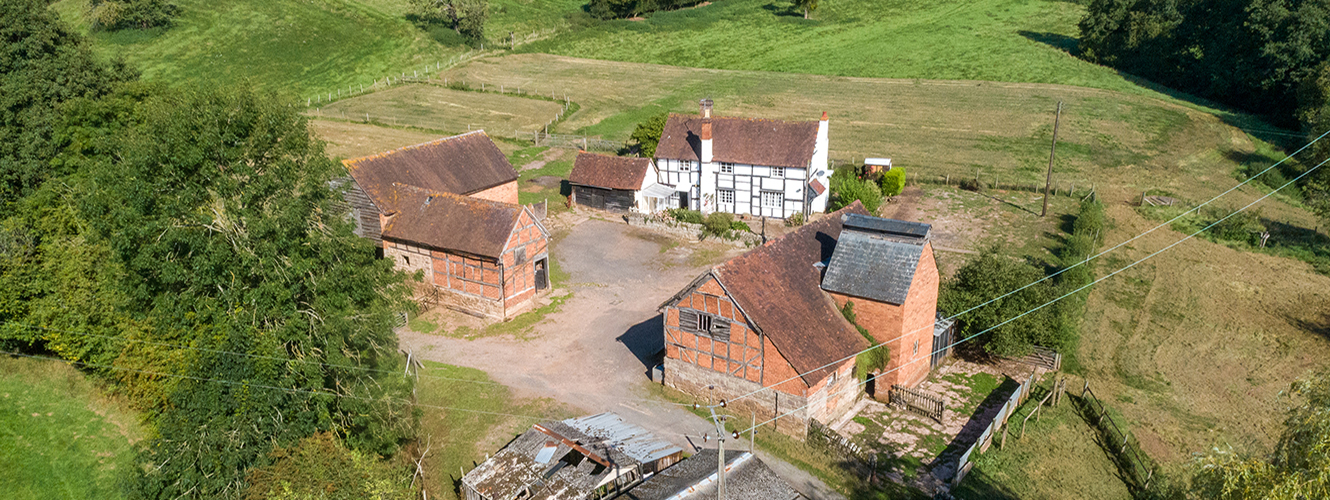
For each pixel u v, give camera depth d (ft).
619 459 94.43
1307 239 192.65
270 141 105.19
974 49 364.79
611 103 306.14
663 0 429.79
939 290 137.59
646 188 205.46
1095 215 189.06
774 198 204.44
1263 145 264.31
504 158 190.60
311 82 315.37
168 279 94.02
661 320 145.79
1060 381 124.26
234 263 97.04
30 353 119.85
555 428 101.96
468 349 135.23
